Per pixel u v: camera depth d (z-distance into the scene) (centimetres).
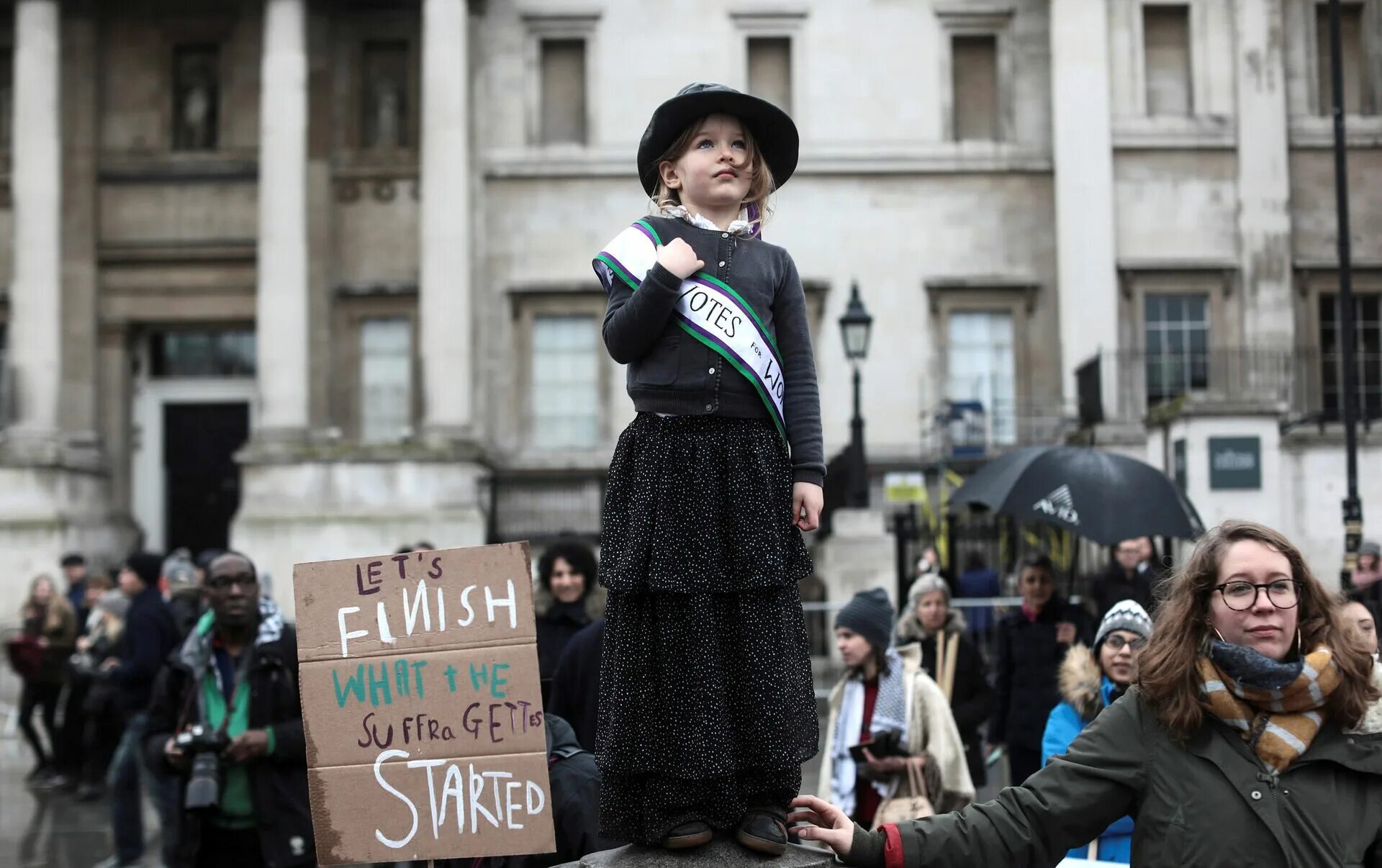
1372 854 412
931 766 820
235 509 3416
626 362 421
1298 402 3272
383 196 3347
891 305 3341
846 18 3394
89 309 3331
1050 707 1008
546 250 3353
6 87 3419
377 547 3020
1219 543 436
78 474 3153
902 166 3353
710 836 395
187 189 3353
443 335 3145
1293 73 3362
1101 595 1148
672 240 417
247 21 3394
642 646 402
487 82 3381
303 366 3150
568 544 898
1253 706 421
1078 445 2686
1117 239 3316
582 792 571
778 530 407
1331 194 3341
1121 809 434
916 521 2619
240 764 740
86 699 1616
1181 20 3369
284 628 764
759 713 396
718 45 3391
